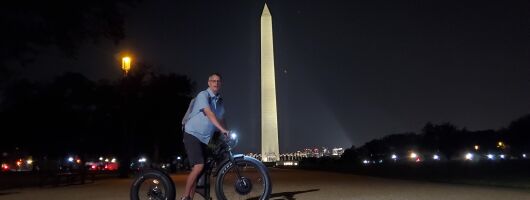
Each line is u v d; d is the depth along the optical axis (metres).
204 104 8.71
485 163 49.50
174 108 49.81
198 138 8.77
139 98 44.12
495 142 137.00
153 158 54.75
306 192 16.19
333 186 19.67
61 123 50.53
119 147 53.50
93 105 49.78
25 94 50.53
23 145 53.09
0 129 50.62
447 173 28.81
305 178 29.08
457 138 144.00
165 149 59.16
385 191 16.28
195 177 8.80
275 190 17.39
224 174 8.72
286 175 35.62
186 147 8.84
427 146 148.75
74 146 53.94
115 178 37.03
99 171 59.19
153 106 47.59
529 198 13.16
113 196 15.92
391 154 159.50
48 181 26.00
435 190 16.31
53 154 54.22
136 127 49.19
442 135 147.38
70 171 32.06
